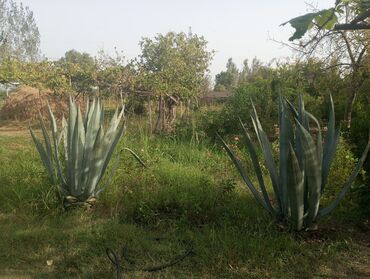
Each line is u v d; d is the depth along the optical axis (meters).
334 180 6.01
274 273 4.21
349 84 11.04
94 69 13.19
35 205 5.75
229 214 5.59
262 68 22.06
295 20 2.32
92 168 5.77
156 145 9.72
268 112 12.71
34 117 17.59
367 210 5.43
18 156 8.73
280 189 5.12
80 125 5.79
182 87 13.62
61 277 4.15
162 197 6.08
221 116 12.17
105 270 4.26
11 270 4.26
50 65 14.12
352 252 4.77
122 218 5.66
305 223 5.08
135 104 14.07
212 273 4.24
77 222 5.46
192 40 20.14
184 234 5.16
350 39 9.19
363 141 5.65
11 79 13.97
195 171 7.66
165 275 4.20
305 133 4.58
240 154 9.26
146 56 18.83
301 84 11.94
